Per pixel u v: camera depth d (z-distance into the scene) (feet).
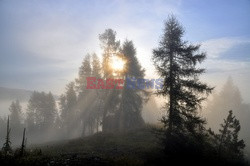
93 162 43.55
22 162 41.73
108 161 44.32
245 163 61.82
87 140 74.54
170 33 54.03
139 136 75.20
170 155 48.73
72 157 47.88
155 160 46.34
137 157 48.83
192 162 45.88
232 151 63.05
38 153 49.44
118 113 100.58
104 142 69.05
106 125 104.73
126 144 65.21
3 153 46.32
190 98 51.11
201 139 52.06
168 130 53.21
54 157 47.44
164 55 53.78
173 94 51.67
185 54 51.80
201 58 50.96
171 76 52.65
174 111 52.75
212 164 47.01
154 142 66.28
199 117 51.29
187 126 51.44
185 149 49.06
